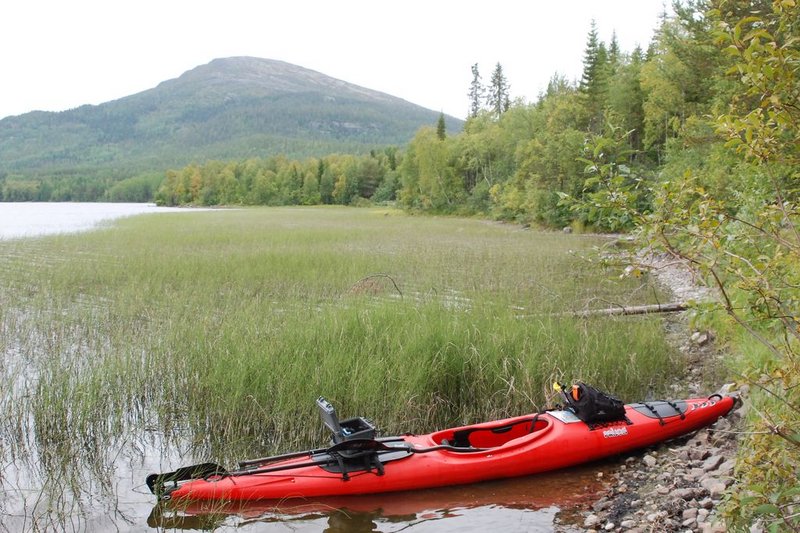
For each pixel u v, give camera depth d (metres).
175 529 5.44
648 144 35.38
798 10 3.49
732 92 20.23
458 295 13.71
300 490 5.86
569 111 42.03
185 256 20.95
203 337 9.26
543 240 29.45
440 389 8.08
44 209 96.06
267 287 15.34
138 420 7.76
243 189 121.81
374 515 5.66
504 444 6.45
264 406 7.59
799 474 3.62
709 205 3.86
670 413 7.00
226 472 6.02
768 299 3.78
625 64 48.75
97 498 5.94
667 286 16.11
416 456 6.22
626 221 4.37
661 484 5.90
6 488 6.10
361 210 80.19
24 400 7.83
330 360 8.00
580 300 13.34
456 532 5.30
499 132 59.72
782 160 3.86
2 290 15.62
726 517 3.61
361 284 14.93
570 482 6.25
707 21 21.89
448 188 64.50
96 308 13.28
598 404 6.70
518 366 8.23
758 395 5.93
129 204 147.88
